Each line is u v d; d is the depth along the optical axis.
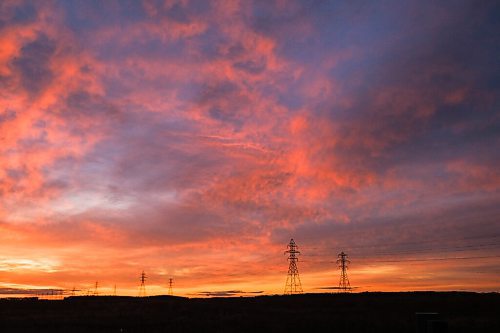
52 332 39.62
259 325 44.47
